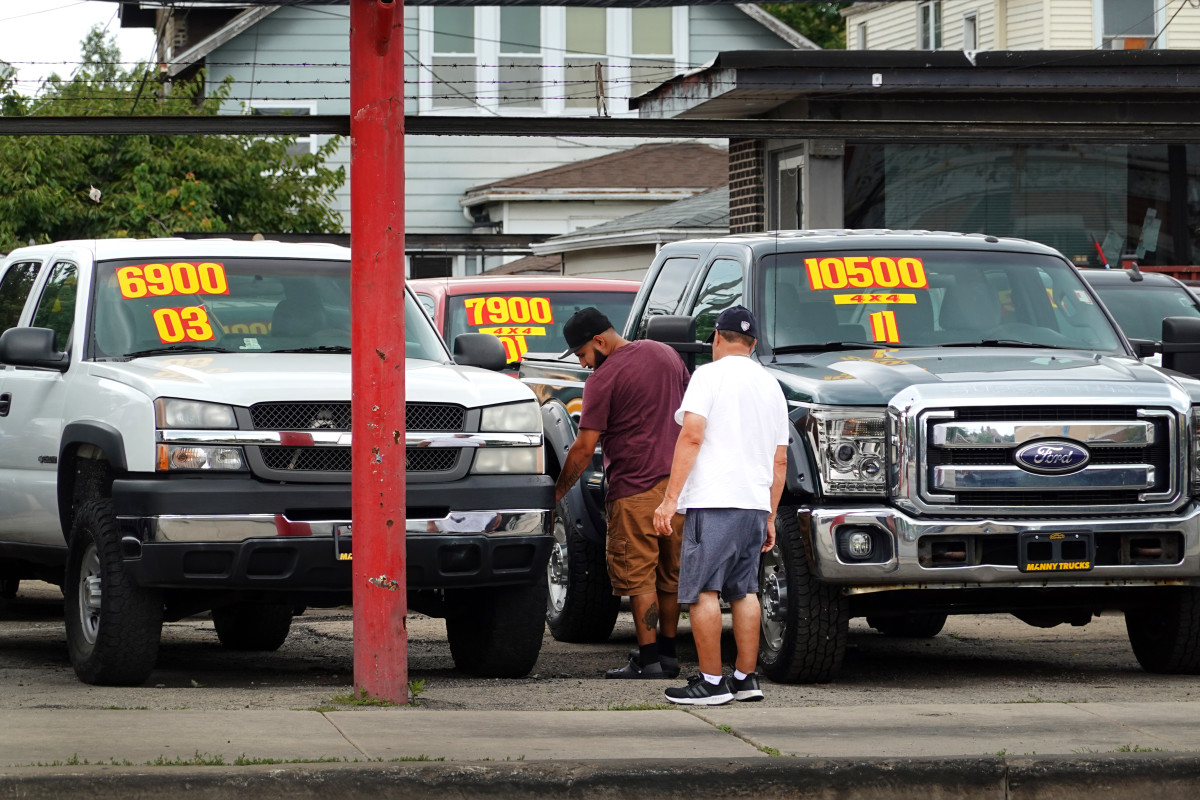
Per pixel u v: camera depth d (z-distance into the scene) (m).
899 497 15.45
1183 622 16.56
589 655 19.11
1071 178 35.88
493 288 25.25
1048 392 15.57
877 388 15.70
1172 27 54.62
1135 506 15.71
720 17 65.75
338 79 63.84
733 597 14.83
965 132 19.08
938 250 18.45
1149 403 15.73
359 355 14.27
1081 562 15.39
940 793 11.81
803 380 16.12
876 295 17.83
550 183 61.88
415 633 21.56
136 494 14.63
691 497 14.66
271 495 14.65
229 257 17.80
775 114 35.16
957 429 15.44
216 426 14.75
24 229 54.16
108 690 15.23
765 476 14.70
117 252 17.45
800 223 34.69
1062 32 55.59
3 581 24.39
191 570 14.50
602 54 65.50
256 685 16.44
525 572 15.63
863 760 11.84
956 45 61.62
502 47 64.94
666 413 16.56
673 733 12.97
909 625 21.06
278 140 57.72
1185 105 34.47
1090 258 35.94
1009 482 15.48
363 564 14.41
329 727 12.88
